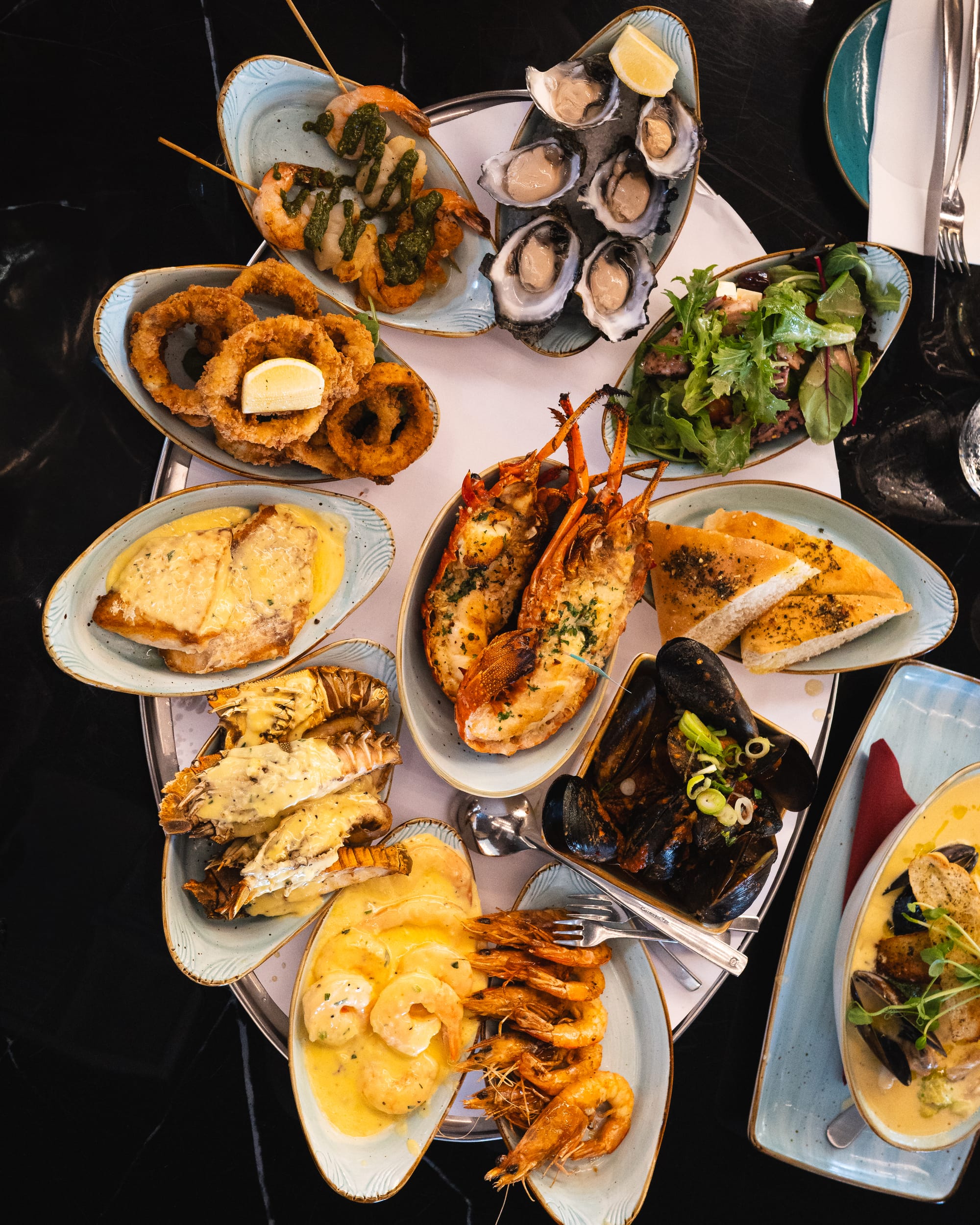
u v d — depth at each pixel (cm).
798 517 86
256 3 83
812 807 89
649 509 82
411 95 84
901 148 87
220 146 82
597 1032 80
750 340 80
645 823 80
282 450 79
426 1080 79
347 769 78
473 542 78
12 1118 82
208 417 77
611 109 81
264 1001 80
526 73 81
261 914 79
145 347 75
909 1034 83
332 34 84
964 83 86
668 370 81
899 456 91
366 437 80
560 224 82
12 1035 81
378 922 80
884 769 85
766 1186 89
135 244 81
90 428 82
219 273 76
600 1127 82
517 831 83
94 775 82
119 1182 82
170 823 76
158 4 82
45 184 81
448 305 82
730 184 88
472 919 81
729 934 85
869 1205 90
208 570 77
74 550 81
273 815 76
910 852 87
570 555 80
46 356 81
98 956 82
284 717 77
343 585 81
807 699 86
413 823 81
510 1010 80
